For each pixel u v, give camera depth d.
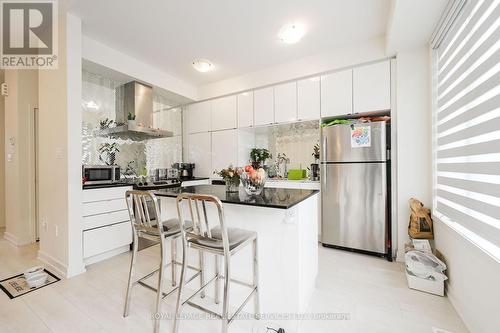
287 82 3.36
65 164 2.22
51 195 2.39
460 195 1.67
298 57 3.15
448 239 1.83
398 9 1.85
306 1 2.08
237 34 2.61
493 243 1.26
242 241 1.38
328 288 1.95
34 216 3.18
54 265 2.32
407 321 1.53
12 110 3.14
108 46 2.84
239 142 3.90
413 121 2.46
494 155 1.24
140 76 3.24
